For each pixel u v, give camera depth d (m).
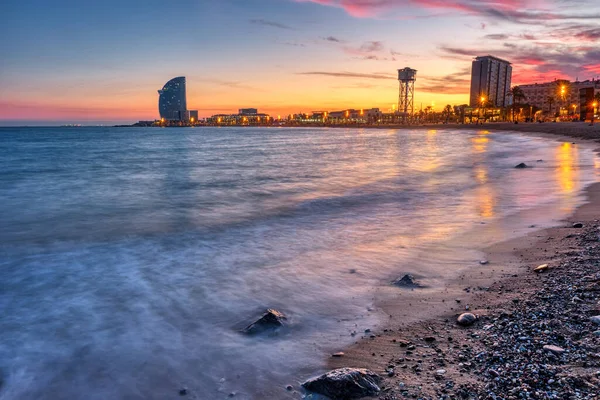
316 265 8.02
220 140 104.81
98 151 56.84
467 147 57.50
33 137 132.62
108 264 8.37
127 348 4.94
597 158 29.88
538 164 28.00
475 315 5.39
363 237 10.20
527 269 7.14
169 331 5.36
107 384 4.21
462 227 10.78
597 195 14.31
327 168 30.45
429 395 3.68
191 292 6.72
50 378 4.35
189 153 51.91
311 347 4.83
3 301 6.45
